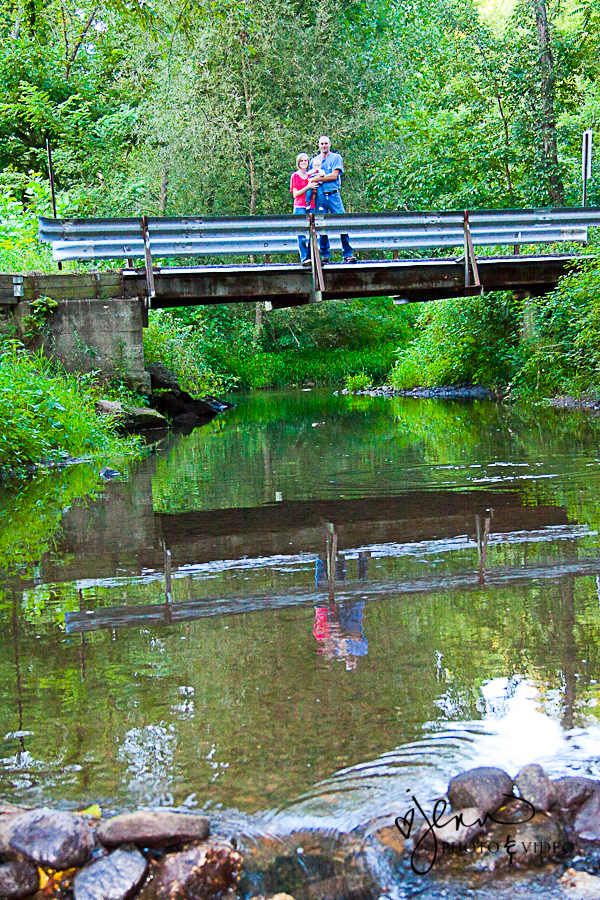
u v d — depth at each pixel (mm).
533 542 4500
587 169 14844
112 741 2400
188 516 5801
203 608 3584
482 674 2746
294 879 1865
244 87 25922
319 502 6078
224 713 2539
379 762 2238
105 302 11797
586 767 2186
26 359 10836
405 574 3980
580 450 8039
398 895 1829
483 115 22422
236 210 27109
